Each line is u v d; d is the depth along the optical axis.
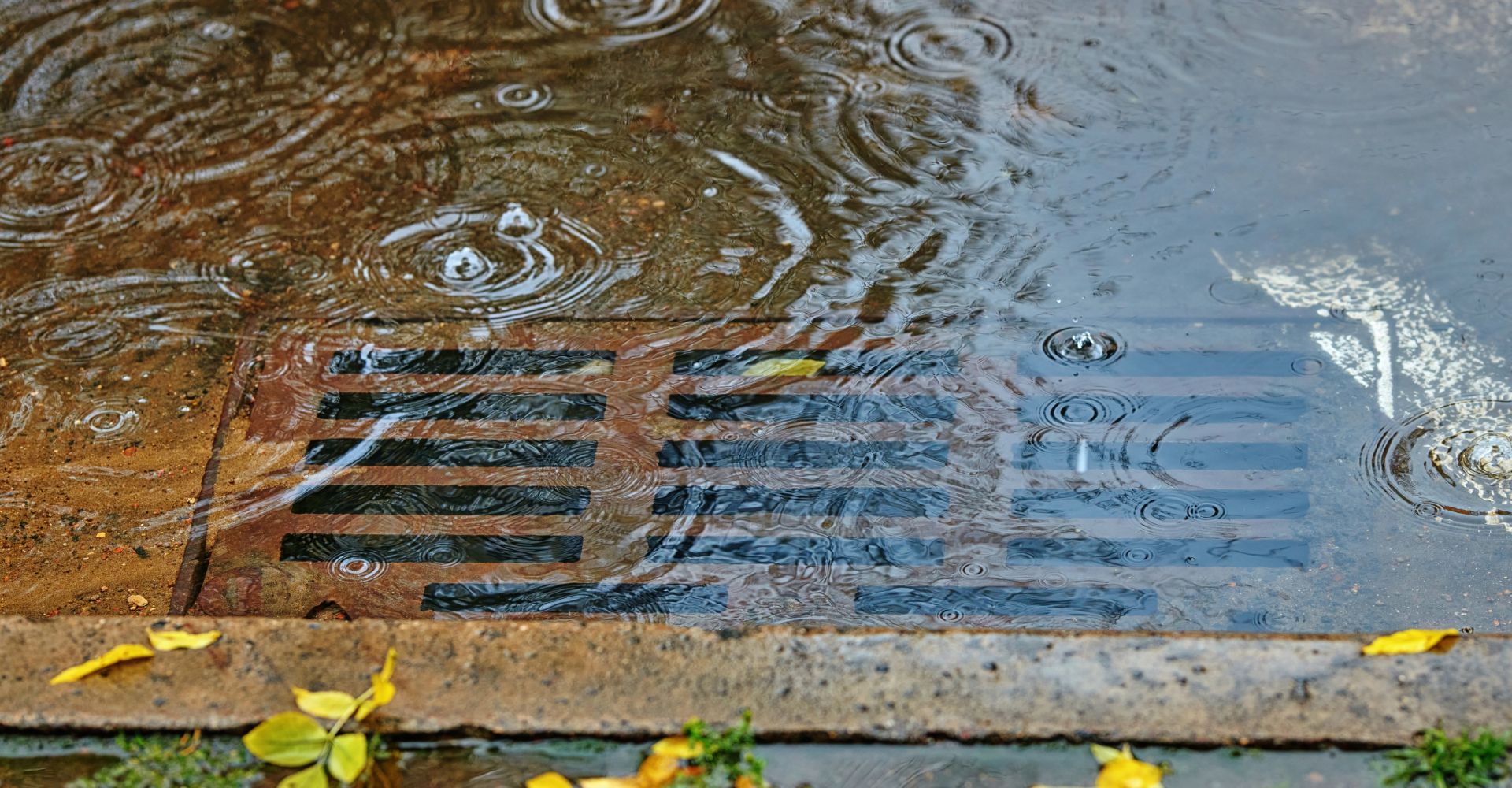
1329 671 1.53
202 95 3.39
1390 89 3.24
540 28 3.62
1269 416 2.40
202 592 2.15
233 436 2.46
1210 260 2.75
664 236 2.88
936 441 2.39
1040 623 2.06
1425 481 2.27
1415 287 2.64
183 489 2.35
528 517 2.27
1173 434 2.38
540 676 1.56
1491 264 2.69
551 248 2.86
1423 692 1.50
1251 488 2.28
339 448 2.42
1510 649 1.53
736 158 3.10
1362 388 2.44
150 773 1.49
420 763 1.51
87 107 3.37
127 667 1.58
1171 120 3.17
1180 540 2.20
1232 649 1.56
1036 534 2.22
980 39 3.51
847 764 1.49
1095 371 2.51
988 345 2.58
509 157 3.13
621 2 3.73
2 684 1.55
